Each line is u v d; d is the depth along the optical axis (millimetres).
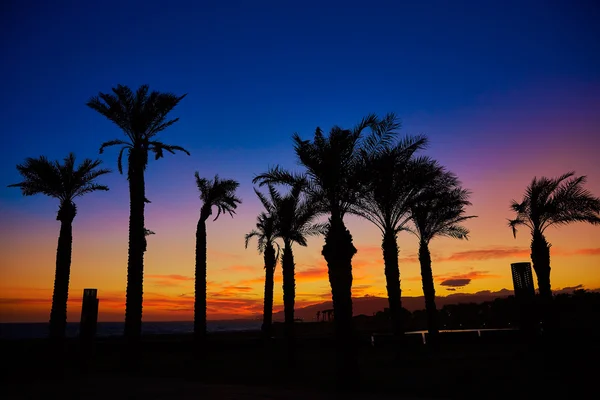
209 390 11867
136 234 18828
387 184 18906
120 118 19438
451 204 23766
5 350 17484
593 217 21016
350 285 14453
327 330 46062
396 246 20375
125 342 17953
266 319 27281
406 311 46531
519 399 10367
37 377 15203
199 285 23781
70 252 22203
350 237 14953
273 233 28156
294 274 23469
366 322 56062
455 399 10625
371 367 17906
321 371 17656
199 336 23016
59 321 20844
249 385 13570
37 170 22000
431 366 16875
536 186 21953
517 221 22547
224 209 25438
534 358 17078
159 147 20141
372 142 16234
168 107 20031
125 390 11836
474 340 25422
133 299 18297
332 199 15383
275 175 16641
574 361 15305
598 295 32594
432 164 19922
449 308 48469
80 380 14500
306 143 15422
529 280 22141
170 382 13984
